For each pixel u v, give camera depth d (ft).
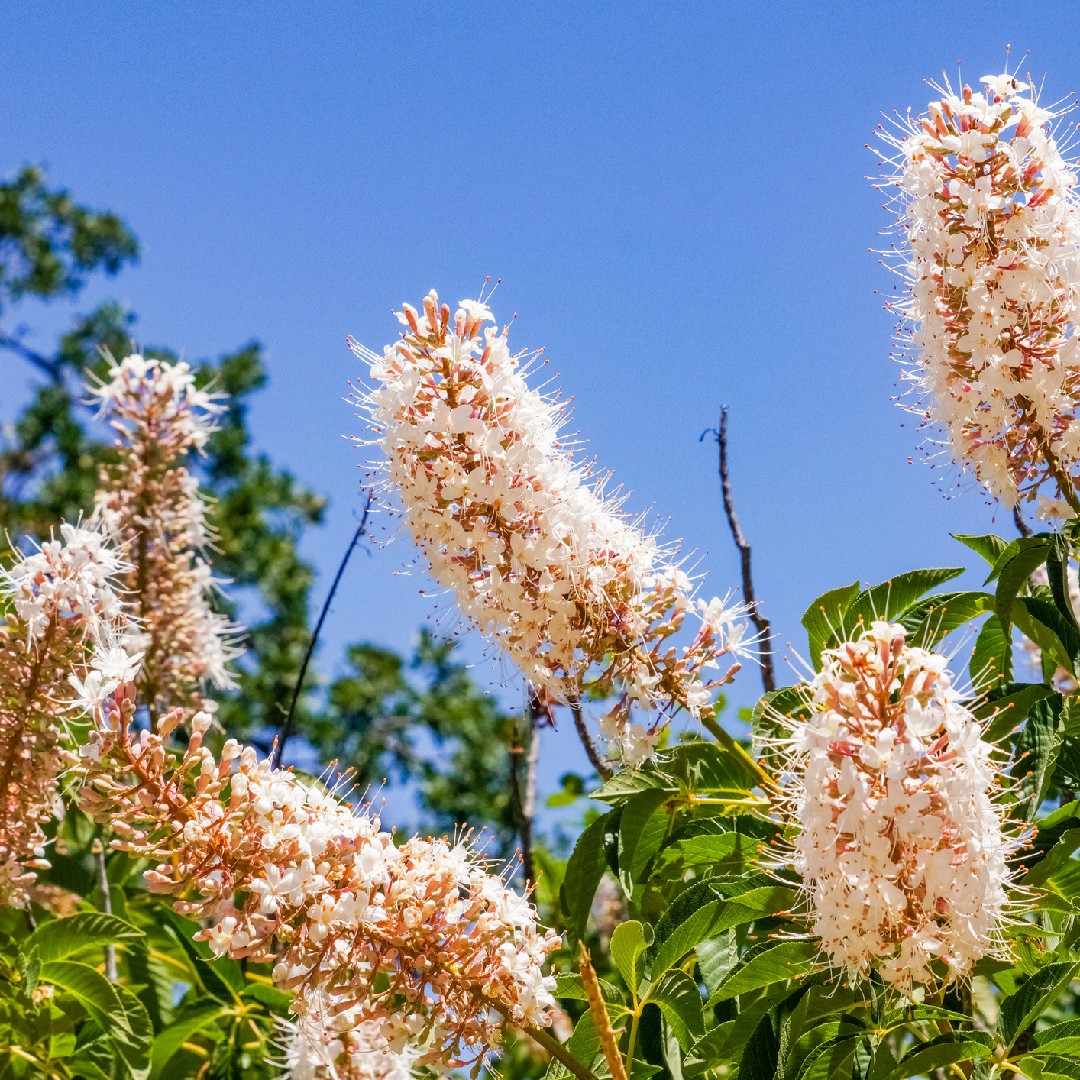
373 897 3.02
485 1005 3.07
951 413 3.60
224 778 3.02
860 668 3.03
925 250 3.57
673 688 3.46
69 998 3.51
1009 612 3.36
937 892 2.96
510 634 3.46
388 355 3.46
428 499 3.40
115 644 3.40
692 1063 3.11
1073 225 3.51
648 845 3.44
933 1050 2.95
